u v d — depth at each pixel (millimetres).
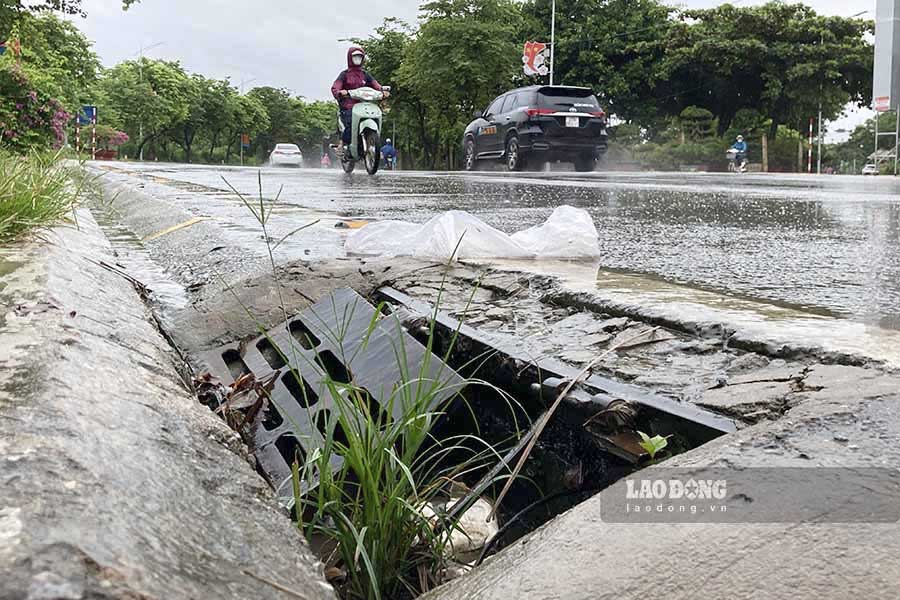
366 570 1336
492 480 1491
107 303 2266
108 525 832
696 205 6801
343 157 13922
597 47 38188
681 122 37938
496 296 2559
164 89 54844
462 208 6340
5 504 811
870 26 36156
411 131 43156
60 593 682
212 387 2197
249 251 3611
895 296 2576
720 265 3342
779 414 1340
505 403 1854
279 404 2029
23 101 11469
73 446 1004
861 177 14680
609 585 960
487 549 1479
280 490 1641
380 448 1414
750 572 922
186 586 798
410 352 1988
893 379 1417
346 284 2871
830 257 3604
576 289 2447
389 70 39344
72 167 5379
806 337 1760
